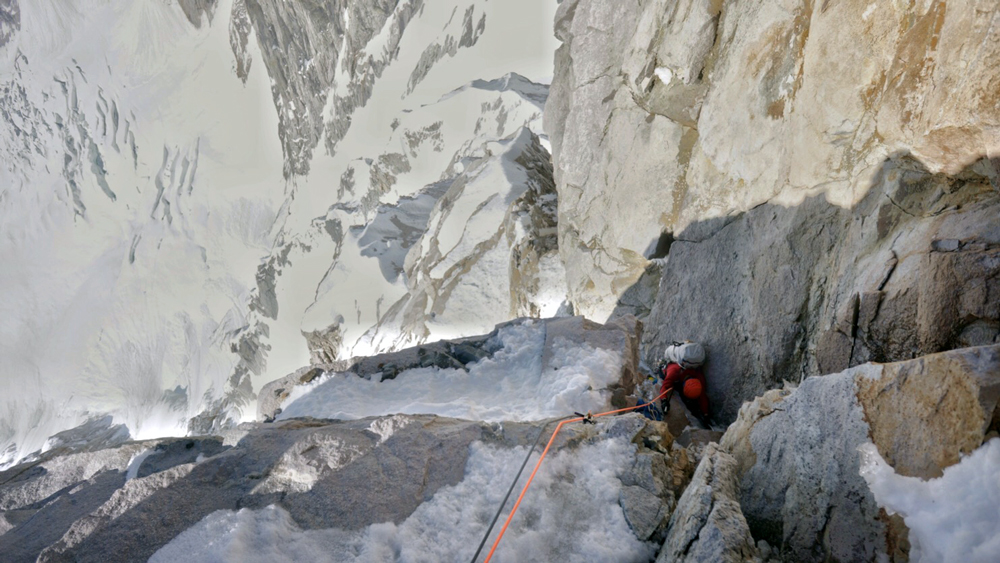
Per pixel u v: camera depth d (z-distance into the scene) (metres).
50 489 3.32
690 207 6.60
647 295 7.70
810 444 2.44
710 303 5.98
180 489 3.00
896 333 3.60
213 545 2.60
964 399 1.90
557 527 2.73
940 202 3.71
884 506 2.02
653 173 7.13
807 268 4.84
